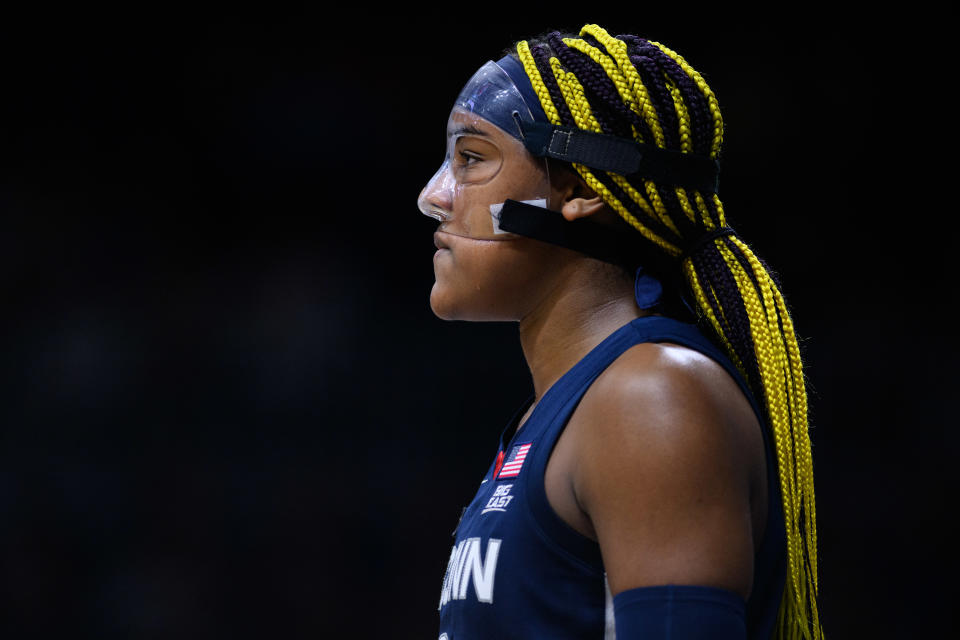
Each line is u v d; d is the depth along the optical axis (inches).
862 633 1121.4
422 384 1263.5
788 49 1267.2
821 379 1229.7
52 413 1210.0
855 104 1262.3
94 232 1267.2
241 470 1214.9
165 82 1296.8
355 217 1305.4
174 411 1227.9
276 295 1278.3
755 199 1272.1
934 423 1196.5
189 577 1154.7
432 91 1320.1
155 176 1286.9
